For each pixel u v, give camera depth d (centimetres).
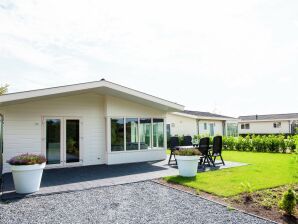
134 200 619
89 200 626
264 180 777
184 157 866
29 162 689
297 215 493
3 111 1048
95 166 1177
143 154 1336
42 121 1122
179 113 2386
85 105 1227
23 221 494
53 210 556
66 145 1168
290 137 1683
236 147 1962
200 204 576
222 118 2802
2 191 716
